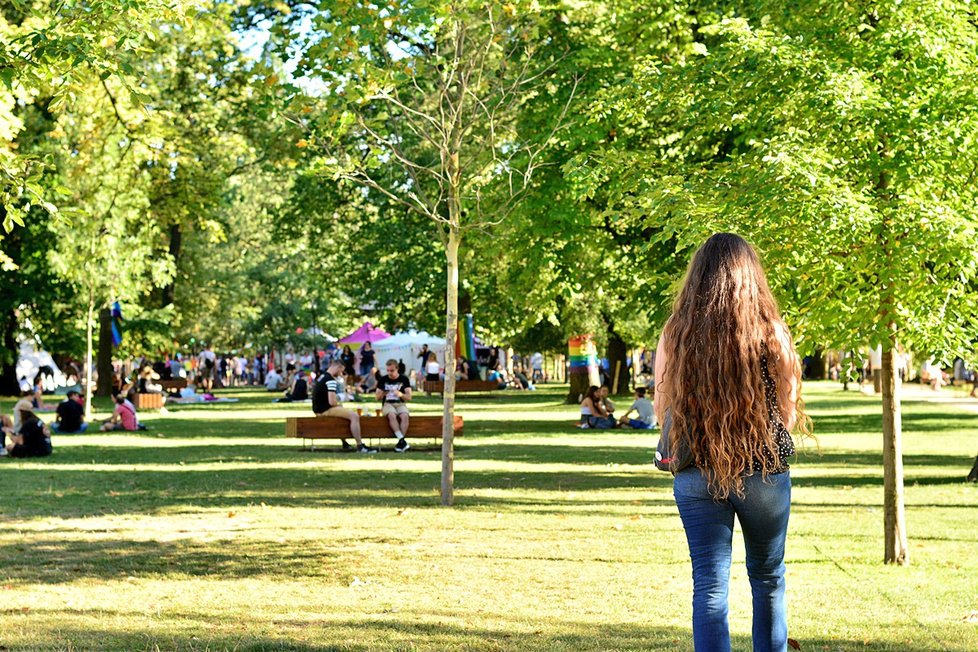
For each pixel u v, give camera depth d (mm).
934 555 10367
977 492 15164
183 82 29422
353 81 13953
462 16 13797
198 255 56344
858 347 9242
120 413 29531
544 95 22688
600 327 41594
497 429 29438
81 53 8109
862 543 11008
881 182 9695
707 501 4852
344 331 80500
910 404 40250
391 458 21391
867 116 9289
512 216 24000
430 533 11898
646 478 17500
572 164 11438
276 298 75438
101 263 34375
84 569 9930
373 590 8914
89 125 14398
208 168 29672
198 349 80188
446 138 14656
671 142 20547
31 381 56781
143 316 48969
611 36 23172
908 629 7355
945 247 8820
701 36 21797
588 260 27750
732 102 10234
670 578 9344
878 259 9117
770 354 4844
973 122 9242
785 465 4871
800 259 9203
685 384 4840
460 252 33281
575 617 7852
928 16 9633
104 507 14195
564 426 30438
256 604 8383
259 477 17875
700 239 9180
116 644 7035
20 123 10008
